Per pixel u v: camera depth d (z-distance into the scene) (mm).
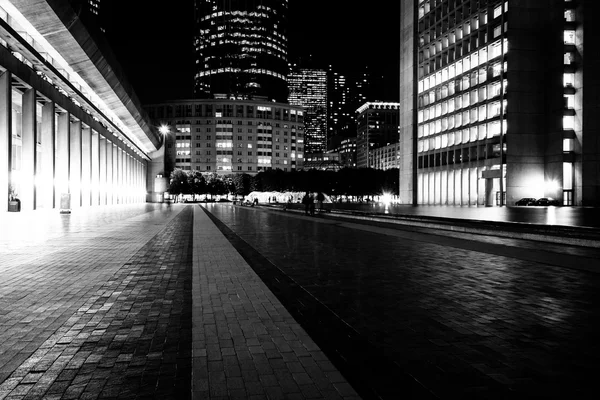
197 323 4883
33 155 34062
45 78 37938
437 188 73438
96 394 3186
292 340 4305
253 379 3387
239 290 6637
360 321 5016
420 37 79000
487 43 61906
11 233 15984
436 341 4316
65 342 4305
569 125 56875
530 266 8805
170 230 18031
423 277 7703
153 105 167000
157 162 109062
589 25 55812
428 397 3092
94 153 54625
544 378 3436
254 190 129500
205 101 163875
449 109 70438
